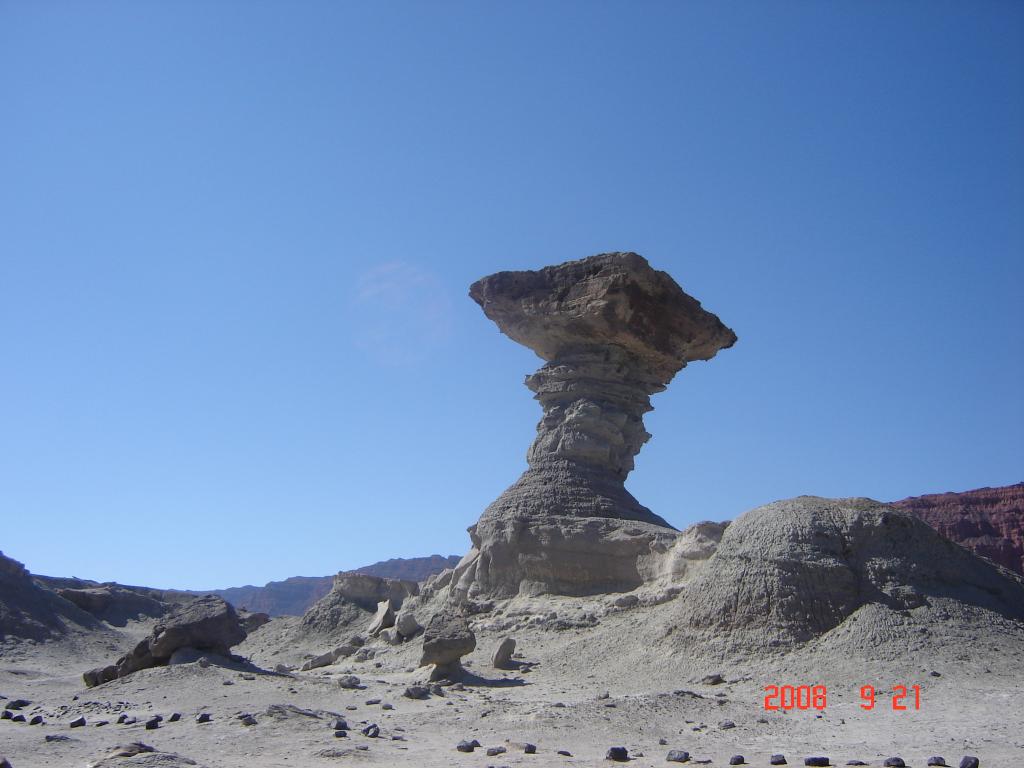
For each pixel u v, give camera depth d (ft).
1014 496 352.49
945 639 95.09
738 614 105.19
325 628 184.34
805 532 109.09
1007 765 58.29
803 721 78.43
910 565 105.60
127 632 180.45
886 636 96.32
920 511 362.94
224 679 95.50
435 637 106.93
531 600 140.05
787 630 101.30
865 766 59.67
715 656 102.17
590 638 120.78
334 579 197.67
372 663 137.49
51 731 73.82
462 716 80.59
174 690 91.35
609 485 154.30
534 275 160.76
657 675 102.17
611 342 157.48
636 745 68.44
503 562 147.43
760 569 107.34
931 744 67.31
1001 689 83.41
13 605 155.12
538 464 156.87
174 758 57.98
